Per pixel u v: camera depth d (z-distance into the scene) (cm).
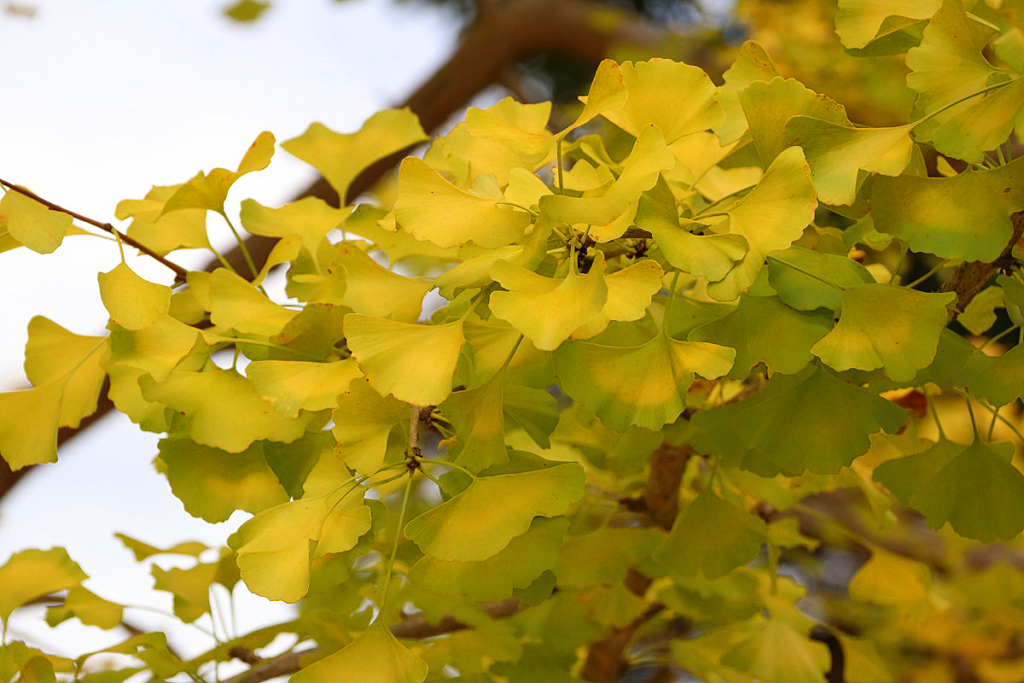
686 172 168
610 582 178
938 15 155
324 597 187
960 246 155
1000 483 162
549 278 152
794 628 185
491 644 177
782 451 162
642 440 168
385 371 154
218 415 160
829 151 156
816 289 159
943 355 161
